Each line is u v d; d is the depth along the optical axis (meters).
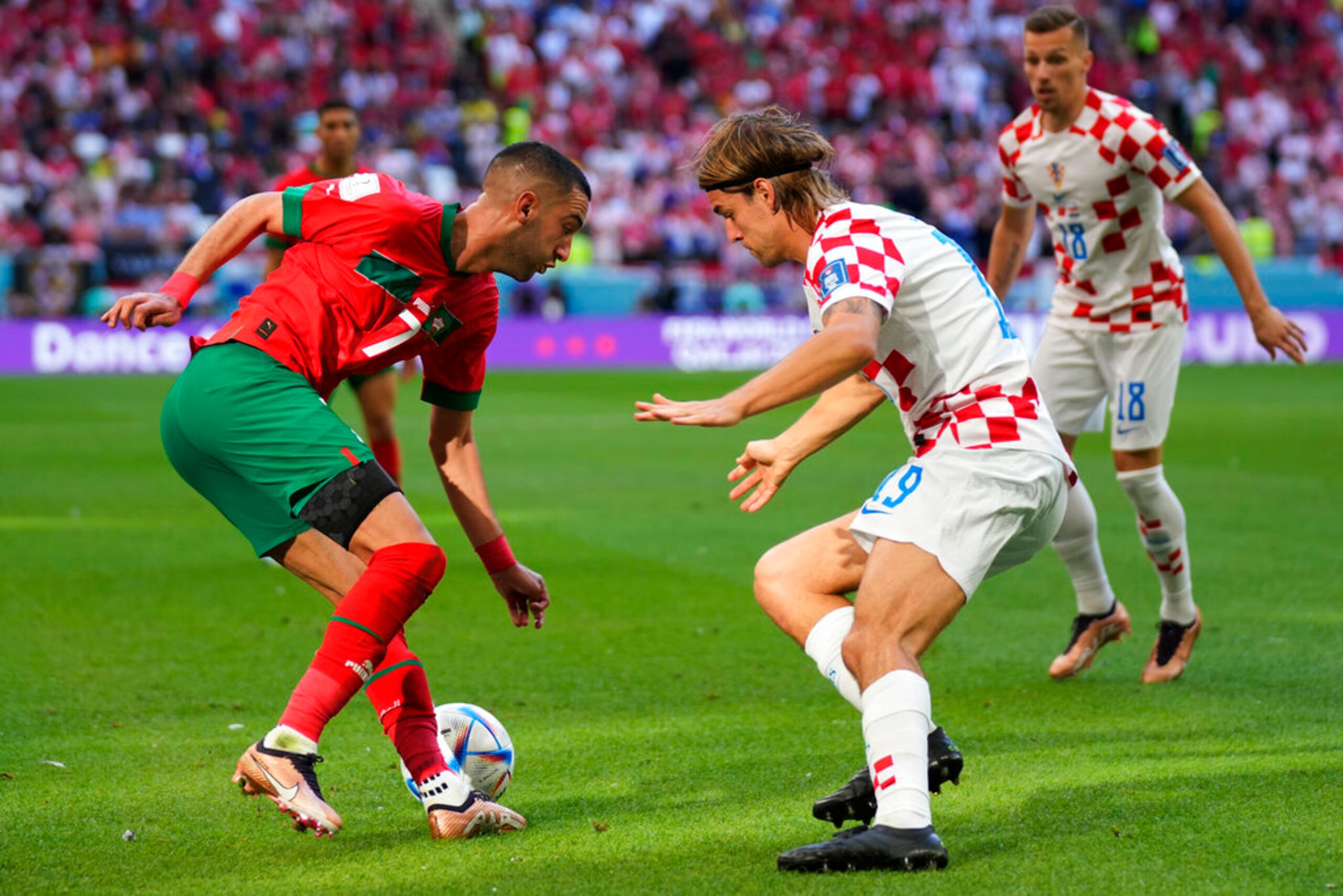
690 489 33.66
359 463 11.02
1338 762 13.05
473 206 11.53
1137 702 15.66
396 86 91.38
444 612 20.66
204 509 30.39
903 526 10.64
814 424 11.56
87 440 43.22
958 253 11.13
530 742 14.20
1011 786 12.44
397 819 11.84
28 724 14.79
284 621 19.95
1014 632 19.39
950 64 99.69
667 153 91.56
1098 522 28.59
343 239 11.38
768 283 82.44
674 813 11.87
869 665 10.48
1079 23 17.00
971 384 10.94
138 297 11.34
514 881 10.19
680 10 100.75
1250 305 17.05
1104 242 17.42
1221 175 94.94
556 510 30.47
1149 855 10.54
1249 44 105.88
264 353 11.34
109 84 84.12
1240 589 21.77
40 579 22.77
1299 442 42.09
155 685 16.53
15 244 73.44
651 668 17.39
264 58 88.50
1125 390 17.41
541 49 97.75
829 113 96.94
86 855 10.86
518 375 70.38
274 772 10.48
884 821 10.32
